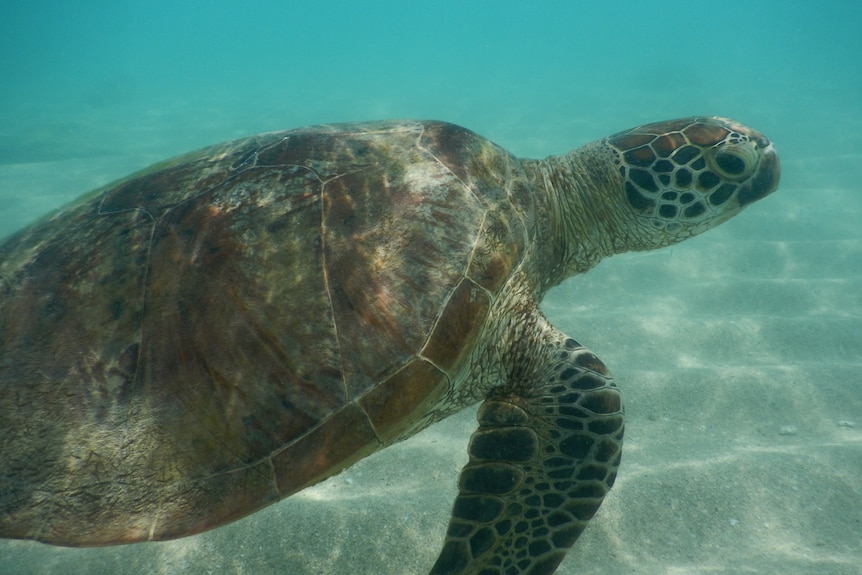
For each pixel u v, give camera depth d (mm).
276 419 368
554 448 412
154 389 368
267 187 413
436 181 434
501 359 446
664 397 613
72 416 364
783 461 521
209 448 362
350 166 428
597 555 454
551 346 449
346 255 393
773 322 726
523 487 400
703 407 599
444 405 429
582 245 594
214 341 374
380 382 378
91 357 373
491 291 417
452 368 395
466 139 484
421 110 2771
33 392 367
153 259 391
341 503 498
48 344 376
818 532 461
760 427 570
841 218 1043
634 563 447
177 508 353
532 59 6031
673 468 520
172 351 373
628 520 477
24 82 5457
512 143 1913
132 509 352
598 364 437
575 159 586
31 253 409
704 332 714
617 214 582
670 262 906
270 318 378
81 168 1724
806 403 595
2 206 1305
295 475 365
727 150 549
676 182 559
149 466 357
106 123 2676
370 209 410
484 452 417
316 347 376
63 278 393
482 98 3143
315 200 407
